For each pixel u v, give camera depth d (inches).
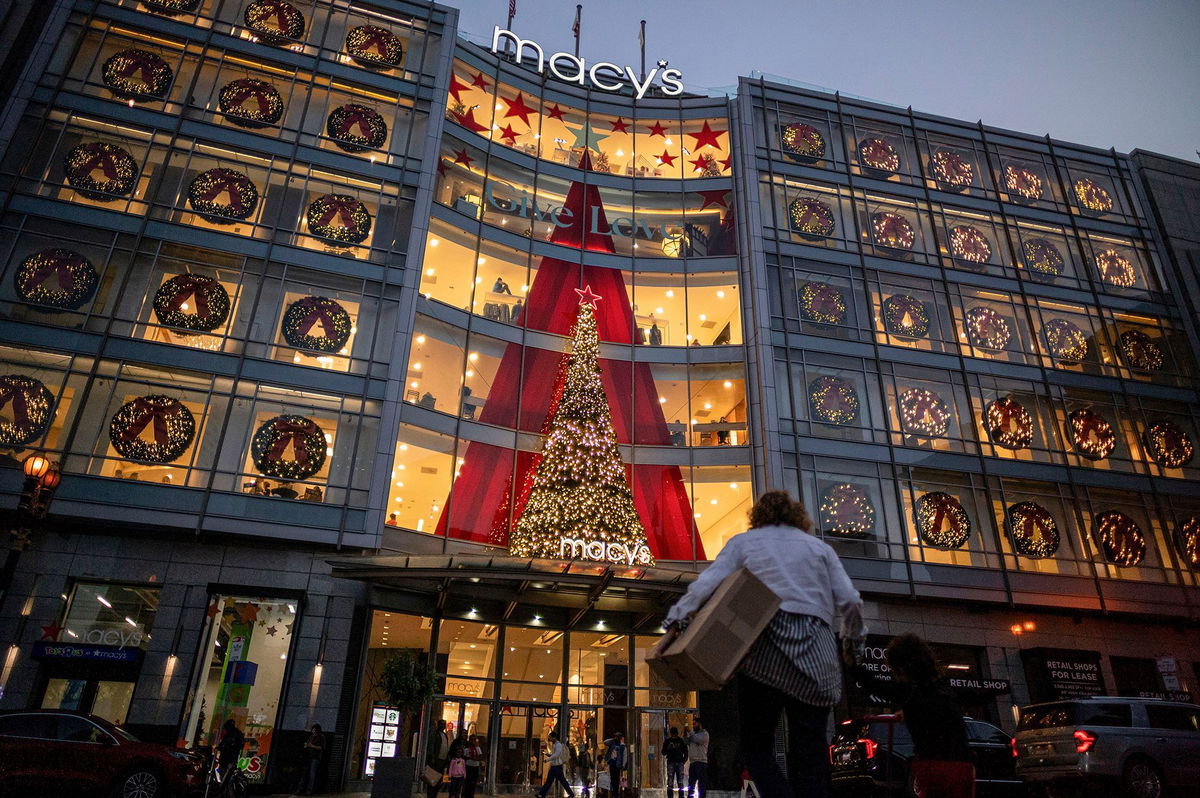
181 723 781.3
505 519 1025.5
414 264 1061.1
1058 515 1144.8
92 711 776.9
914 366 1190.9
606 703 949.8
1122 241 1392.7
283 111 1095.6
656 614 961.5
